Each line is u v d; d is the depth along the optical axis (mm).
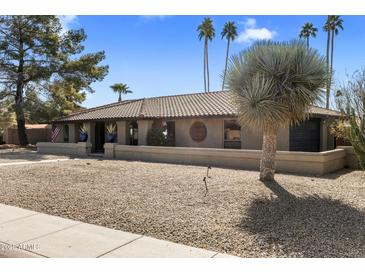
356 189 9477
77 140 27094
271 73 9539
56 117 28453
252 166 14656
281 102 9562
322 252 5078
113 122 25234
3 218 6984
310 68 9430
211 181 10414
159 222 6547
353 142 11180
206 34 54625
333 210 7262
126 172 12906
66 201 8312
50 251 5219
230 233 5906
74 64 28594
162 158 18047
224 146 19359
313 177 12055
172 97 26703
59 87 30031
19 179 11445
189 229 6129
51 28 28859
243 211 7219
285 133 17312
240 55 10102
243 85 9906
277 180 10469
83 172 12875
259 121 9656
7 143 35125
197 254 5043
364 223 6387
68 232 6074
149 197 8555
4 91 29062
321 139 20219
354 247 5250
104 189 9633
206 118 19203
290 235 5777
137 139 23734
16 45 28688
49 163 16812
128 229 6234
